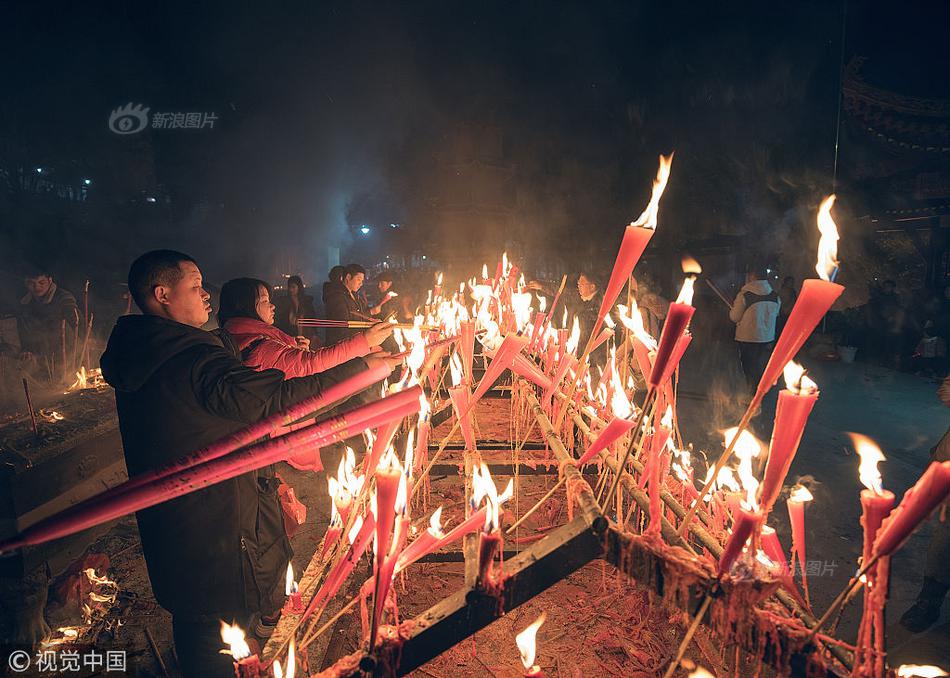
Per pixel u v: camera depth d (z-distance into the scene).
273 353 2.36
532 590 0.93
